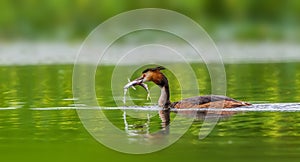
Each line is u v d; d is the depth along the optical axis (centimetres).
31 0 7425
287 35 7131
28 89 3147
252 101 2575
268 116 2198
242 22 7381
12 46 6731
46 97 2809
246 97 2717
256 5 7575
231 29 7250
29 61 4969
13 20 7356
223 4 7594
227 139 1850
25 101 2686
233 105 2381
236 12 7488
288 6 7581
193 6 7400
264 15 7456
